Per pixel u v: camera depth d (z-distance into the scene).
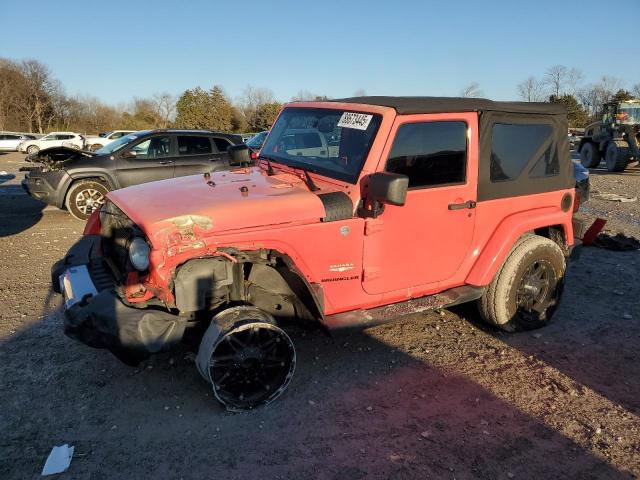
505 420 3.46
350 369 4.05
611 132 19.25
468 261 4.30
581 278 6.21
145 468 2.93
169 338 3.16
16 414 3.39
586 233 7.50
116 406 3.50
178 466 2.95
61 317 4.88
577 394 3.77
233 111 54.56
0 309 5.05
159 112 62.59
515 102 4.52
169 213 3.22
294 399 3.63
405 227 3.85
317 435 3.25
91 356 4.13
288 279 3.56
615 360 4.29
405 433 3.30
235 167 5.12
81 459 2.99
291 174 4.15
